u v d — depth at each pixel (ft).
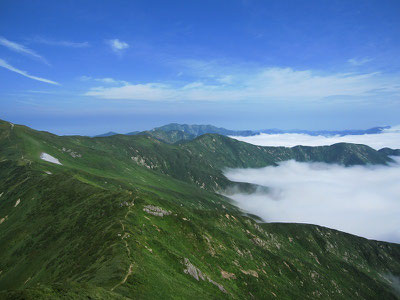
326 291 520.01
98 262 219.61
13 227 403.95
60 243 326.65
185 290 214.69
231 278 345.92
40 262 306.76
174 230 369.91
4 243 369.30
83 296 137.18
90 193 445.37
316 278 556.10
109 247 239.71
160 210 395.34
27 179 544.21
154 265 231.09
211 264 345.72
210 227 480.64
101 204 387.96
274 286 391.04
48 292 128.47
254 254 490.90
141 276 194.29
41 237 355.15
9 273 309.01
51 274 258.98
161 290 191.52
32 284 257.55
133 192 443.73
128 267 200.54
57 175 531.91
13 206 465.06
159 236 321.32
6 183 552.82
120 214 341.21
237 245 471.62
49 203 443.73
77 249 281.33
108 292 154.71
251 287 352.90
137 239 265.54
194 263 304.91
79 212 382.83
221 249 402.11
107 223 314.55
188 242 362.74
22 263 319.68
